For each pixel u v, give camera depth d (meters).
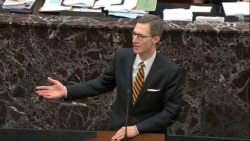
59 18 14.12
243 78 14.07
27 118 15.02
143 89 10.64
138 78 10.70
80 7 15.89
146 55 10.55
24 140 15.02
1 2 16.19
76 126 15.05
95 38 13.90
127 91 10.59
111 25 13.68
